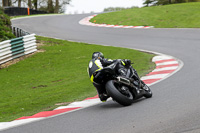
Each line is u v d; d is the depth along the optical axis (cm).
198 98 2369
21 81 4528
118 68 2453
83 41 8088
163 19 11325
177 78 3456
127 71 2466
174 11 12588
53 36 9106
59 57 6188
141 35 8456
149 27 9969
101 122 1989
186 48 6031
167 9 13250
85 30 10188
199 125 1683
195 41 6762
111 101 2739
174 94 2648
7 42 5916
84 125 1967
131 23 11125
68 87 3788
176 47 6269
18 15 17162
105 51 6425
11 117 2647
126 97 2358
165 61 4884
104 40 8094
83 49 6875
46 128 2019
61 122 2128
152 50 6209
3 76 4984
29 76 4828
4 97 3669
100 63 2422
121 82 2367
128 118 2003
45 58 6172
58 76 4625
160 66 4491
